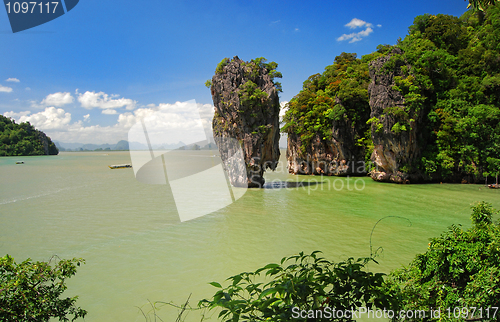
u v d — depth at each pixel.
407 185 42.78
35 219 26.47
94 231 22.67
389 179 45.88
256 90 37.50
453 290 4.12
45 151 169.38
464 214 26.58
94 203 33.16
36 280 4.27
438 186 41.56
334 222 24.31
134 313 11.18
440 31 50.97
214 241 19.81
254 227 22.94
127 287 13.48
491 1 12.85
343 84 56.72
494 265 3.98
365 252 17.22
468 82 44.78
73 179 57.19
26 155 155.12
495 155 42.12
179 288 13.35
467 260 4.22
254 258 16.78
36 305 4.14
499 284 3.74
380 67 43.59
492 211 5.11
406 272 4.71
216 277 14.43
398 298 4.06
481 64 45.16
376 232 21.38
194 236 20.97
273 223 24.02
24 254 18.08
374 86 44.19
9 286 3.91
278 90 41.59
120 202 33.53
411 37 52.59
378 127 43.12
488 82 42.72
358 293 2.89
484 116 41.62
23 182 52.44
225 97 38.81
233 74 39.62
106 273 15.08
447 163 42.53
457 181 44.28
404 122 41.09
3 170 76.44
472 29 53.34
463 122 41.84
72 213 28.61
